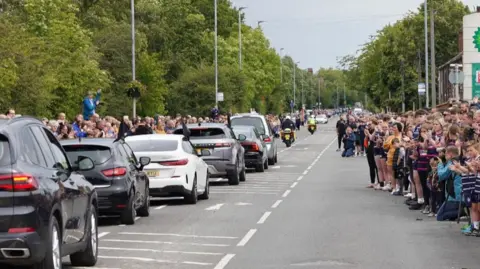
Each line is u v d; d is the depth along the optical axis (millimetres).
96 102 62312
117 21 144000
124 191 34156
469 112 43094
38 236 19250
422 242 29094
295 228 33250
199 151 55188
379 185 52156
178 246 28531
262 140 72750
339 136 108438
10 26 67375
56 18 84938
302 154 101500
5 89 62000
